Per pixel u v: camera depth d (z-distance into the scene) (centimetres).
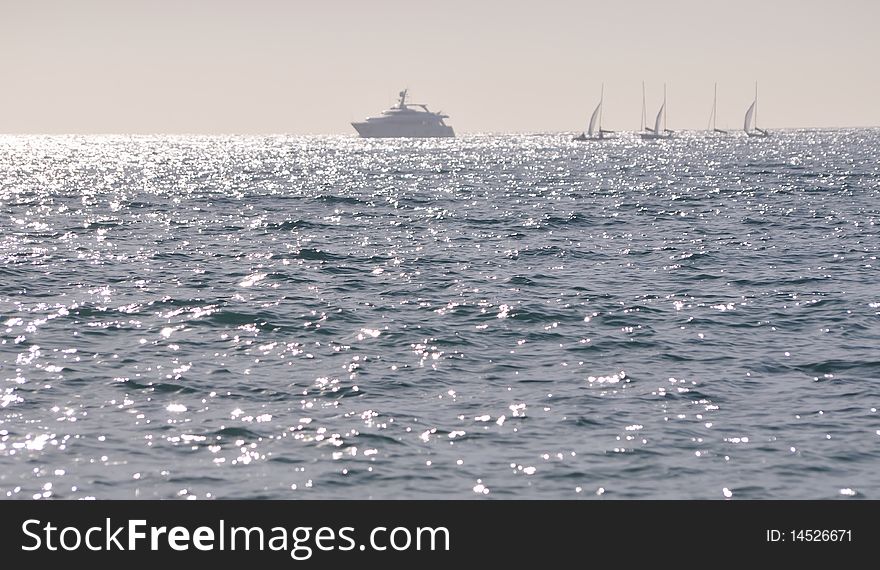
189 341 7394
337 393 6019
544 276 10612
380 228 15575
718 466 4831
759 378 6406
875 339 7500
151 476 4700
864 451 5006
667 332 7788
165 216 17688
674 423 5453
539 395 6006
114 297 9188
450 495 4531
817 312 8556
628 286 9981
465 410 5691
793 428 5362
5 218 16962
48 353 6956
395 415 5581
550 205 19900
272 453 4978
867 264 11388
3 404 5706
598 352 7125
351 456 4944
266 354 7006
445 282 10175
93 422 5419
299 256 12062
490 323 8100
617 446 5097
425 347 7238
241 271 10881
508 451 5028
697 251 12575
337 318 8250
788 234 14488
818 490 4569
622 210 18575
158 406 5725
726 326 8012
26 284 9869
